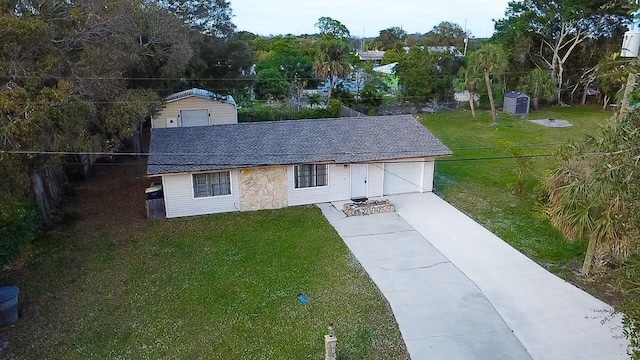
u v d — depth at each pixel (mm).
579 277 12859
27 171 12773
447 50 43875
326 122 20188
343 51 34906
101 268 13453
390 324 10867
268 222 16656
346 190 18703
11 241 12047
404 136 19609
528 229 16000
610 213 10289
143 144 28578
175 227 16266
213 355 9812
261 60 50062
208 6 34312
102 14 15109
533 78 37969
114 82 16031
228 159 17062
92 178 22188
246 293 12156
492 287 12438
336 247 14711
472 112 35062
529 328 10727
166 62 23672
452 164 23547
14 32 11406
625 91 6957
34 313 11258
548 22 38000
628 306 5930
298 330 10641
